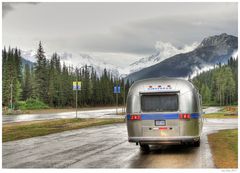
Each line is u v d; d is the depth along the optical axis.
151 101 14.38
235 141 17.97
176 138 14.03
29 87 121.31
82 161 12.51
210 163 11.89
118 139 20.28
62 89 116.12
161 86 14.37
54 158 13.27
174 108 14.20
